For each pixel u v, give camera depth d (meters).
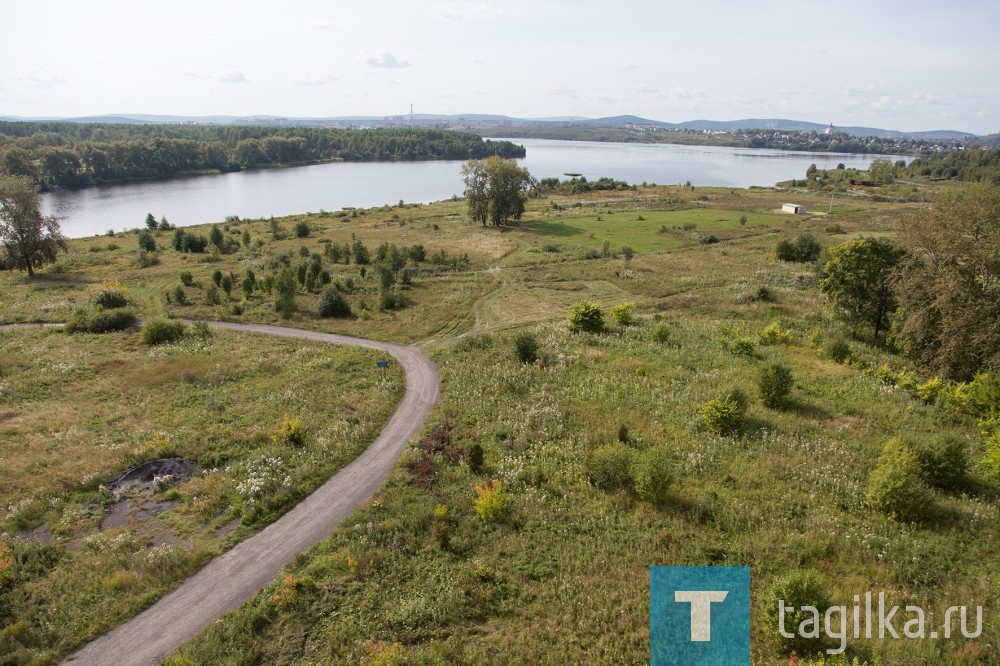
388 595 18.08
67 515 22.95
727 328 45.62
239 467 26.27
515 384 34.78
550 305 55.72
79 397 34.31
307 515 22.88
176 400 33.88
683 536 20.41
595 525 21.33
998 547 19.23
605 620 16.70
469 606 17.52
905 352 38.06
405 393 35.31
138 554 20.33
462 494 23.70
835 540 19.80
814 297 54.72
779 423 28.58
